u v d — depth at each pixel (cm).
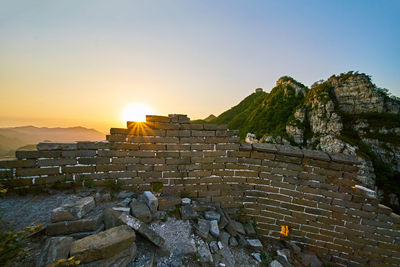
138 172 418
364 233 439
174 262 255
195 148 443
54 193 352
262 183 468
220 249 328
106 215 273
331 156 437
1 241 173
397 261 427
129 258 223
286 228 465
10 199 322
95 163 394
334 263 454
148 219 315
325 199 449
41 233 248
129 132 411
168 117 425
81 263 187
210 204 441
